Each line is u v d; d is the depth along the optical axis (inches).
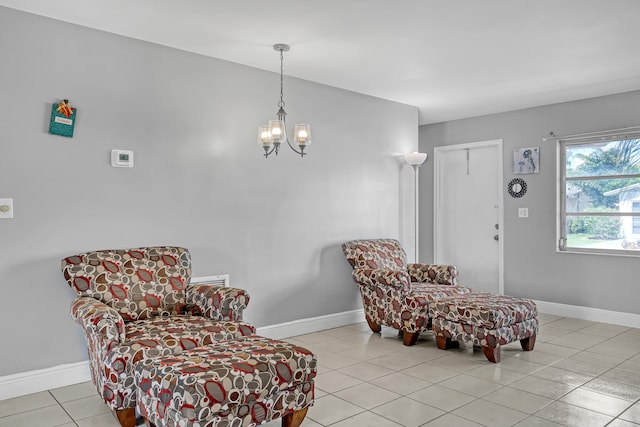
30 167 117.4
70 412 104.9
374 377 125.8
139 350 93.3
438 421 99.0
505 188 224.7
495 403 108.4
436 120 246.4
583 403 108.4
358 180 192.7
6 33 114.0
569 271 203.6
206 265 148.2
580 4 112.1
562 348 153.6
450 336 146.1
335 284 183.8
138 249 124.3
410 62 154.1
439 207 252.4
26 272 116.7
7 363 114.2
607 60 152.5
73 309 103.7
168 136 140.3
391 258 182.2
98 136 127.6
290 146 169.8
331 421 99.1
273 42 136.8
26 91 116.6
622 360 140.6
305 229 174.1
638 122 185.6
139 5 112.7
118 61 131.0
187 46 140.5
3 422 99.7
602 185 196.2
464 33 130.0
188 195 144.4
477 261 238.8
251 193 159.0
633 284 185.8
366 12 116.6
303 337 167.8
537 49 142.1
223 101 152.3
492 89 186.7
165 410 78.8
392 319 160.7
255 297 159.8
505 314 138.3
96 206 127.3
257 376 82.0
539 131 213.3
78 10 115.7
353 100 190.5
